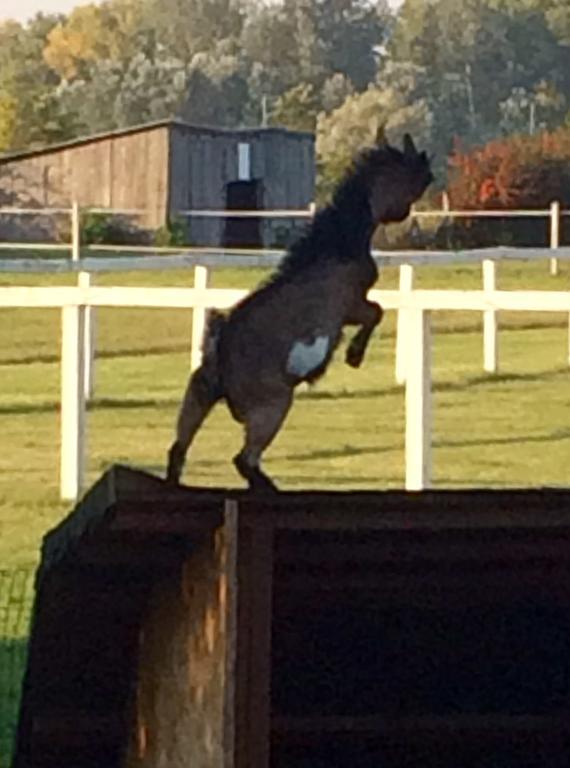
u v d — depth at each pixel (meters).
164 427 17.78
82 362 13.82
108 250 37.56
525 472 15.56
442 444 17.02
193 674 5.76
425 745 7.20
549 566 6.19
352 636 6.84
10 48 122.44
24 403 19.44
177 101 103.56
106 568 6.10
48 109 75.12
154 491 5.29
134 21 123.19
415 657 6.98
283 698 7.05
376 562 5.91
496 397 20.22
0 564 11.58
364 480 14.92
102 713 6.87
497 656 7.04
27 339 25.31
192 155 49.00
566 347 25.11
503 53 104.12
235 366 5.29
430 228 43.72
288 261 5.40
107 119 103.06
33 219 49.03
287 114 88.44
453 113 99.38
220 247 46.91
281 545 5.65
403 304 13.12
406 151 5.50
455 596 6.53
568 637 6.95
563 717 7.25
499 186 45.91
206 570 5.58
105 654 6.70
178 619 5.95
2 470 15.21
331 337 5.34
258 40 114.00
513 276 33.94
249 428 5.30
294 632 6.79
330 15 113.88
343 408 19.08
